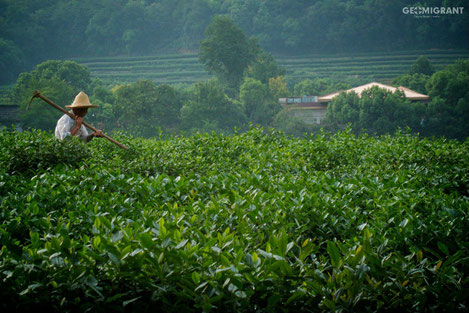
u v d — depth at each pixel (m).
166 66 149.38
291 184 4.23
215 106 60.94
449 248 2.98
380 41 158.62
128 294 2.29
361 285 2.41
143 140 10.25
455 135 60.78
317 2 162.00
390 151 7.39
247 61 84.38
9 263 2.34
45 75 78.12
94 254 2.25
